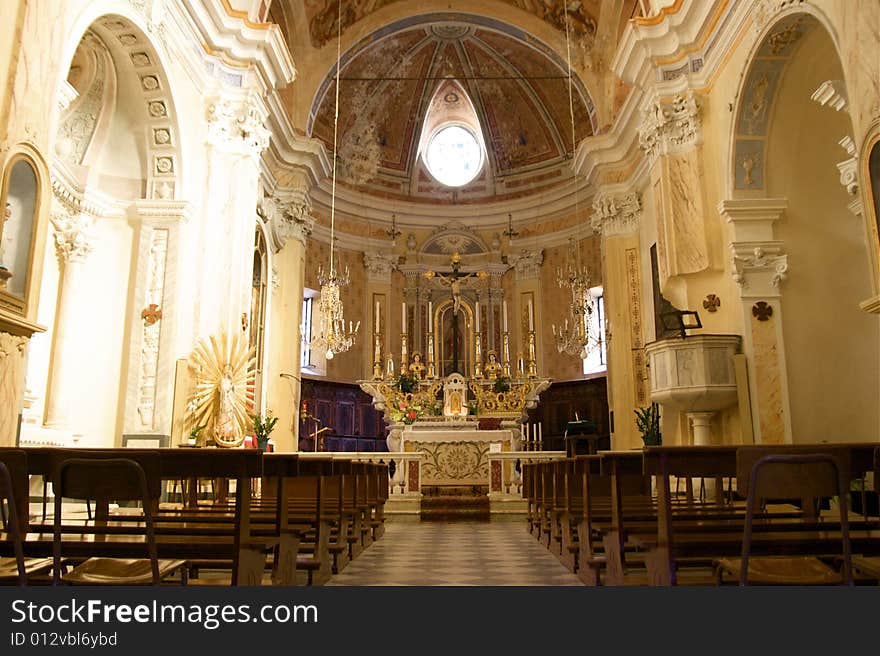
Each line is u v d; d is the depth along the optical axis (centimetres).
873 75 605
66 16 646
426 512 1077
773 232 992
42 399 922
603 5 1536
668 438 1199
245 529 365
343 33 1630
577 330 1501
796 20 846
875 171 608
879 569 330
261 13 1198
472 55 1897
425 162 2066
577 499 645
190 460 355
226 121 1100
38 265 597
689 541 360
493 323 1952
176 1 969
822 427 944
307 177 1606
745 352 970
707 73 1087
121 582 326
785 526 426
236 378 1032
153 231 1002
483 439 1227
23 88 576
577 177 1859
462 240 2009
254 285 1334
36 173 595
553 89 1886
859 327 966
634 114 1368
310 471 495
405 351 1603
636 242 1501
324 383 1786
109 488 306
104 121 984
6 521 378
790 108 977
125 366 967
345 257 1908
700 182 1073
